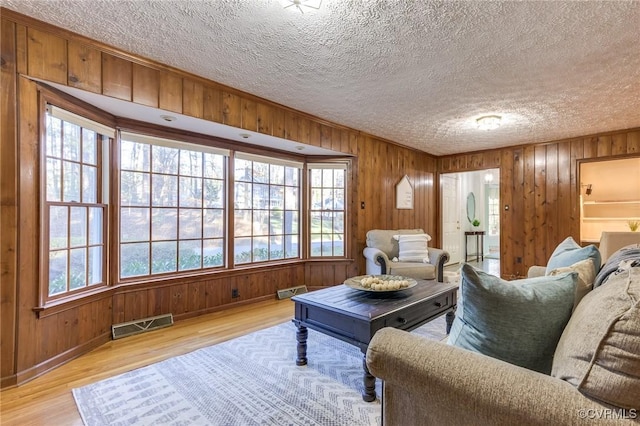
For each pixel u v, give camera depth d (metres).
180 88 2.72
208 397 1.86
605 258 2.96
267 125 3.38
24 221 2.03
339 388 1.97
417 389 0.95
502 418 0.79
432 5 1.77
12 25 1.96
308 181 4.50
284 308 3.66
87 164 2.64
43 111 2.14
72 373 2.14
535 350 1.00
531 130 4.31
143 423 1.64
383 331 1.14
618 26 1.95
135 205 3.01
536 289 1.06
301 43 2.20
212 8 1.84
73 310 2.38
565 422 0.70
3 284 1.94
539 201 4.96
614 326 0.73
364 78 2.74
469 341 1.07
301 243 4.45
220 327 3.04
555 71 2.56
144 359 2.36
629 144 4.20
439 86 2.88
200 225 3.48
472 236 7.87
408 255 4.25
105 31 2.12
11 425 1.62
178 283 3.22
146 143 3.03
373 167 4.76
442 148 5.48
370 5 1.77
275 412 1.73
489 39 2.11
